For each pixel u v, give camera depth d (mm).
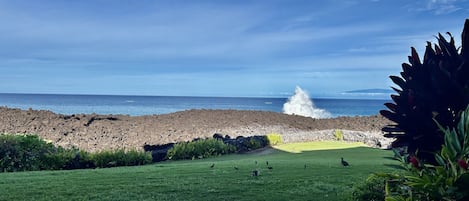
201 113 18828
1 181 5383
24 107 49375
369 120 19625
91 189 4754
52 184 5109
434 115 2594
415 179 2391
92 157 8750
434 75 2695
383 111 2912
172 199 4219
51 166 8281
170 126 14977
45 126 13211
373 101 98750
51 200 4219
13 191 4660
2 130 11992
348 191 4258
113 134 12898
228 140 12523
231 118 17500
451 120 2682
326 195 4305
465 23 2846
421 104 2729
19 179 5570
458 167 2326
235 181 5215
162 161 10195
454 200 2307
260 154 11211
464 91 2615
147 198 4273
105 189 4754
